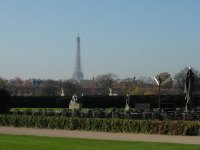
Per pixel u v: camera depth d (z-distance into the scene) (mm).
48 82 199625
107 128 41969
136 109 57031
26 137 36094
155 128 39000
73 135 38125
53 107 100938
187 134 37312
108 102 98625
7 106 61000
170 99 89688
